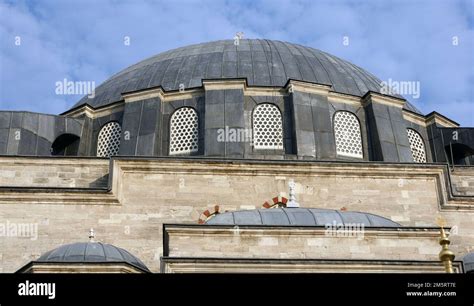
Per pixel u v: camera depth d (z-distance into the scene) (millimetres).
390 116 57000
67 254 39469
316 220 41719
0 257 45688
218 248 39656
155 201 48125
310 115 54844
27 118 55875
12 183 50156
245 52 61406
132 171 48781
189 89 56094
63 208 47250
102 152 56562
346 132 56188
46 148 55219
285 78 58031
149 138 53938
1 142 54562
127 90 59125
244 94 55438
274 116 55250
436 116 59969
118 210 47594
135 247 46750
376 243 40656
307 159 51656
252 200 48875
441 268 38406
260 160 49594
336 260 37969
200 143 54281
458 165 55406
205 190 48781
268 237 39969
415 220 49406
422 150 58875
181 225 39938
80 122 57219
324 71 59969
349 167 50094
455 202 49906
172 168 49031
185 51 63656
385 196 49812
